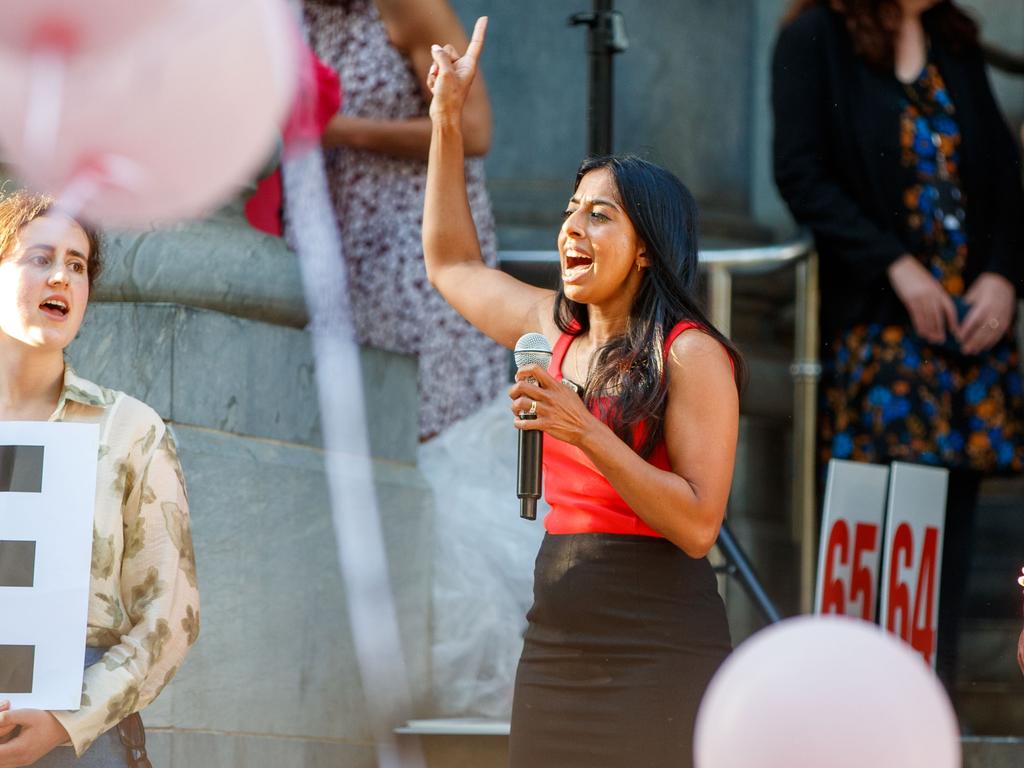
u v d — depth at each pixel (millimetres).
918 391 15805
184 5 5996
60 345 9375
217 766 12602
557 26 20703
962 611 15844
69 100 5973
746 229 21531
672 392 8891
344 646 13742
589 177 9406
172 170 6266
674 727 8625
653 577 8758
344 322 14641
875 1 16656
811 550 16531
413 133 15109
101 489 9203
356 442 14312
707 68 21562
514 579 14867
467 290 10352
